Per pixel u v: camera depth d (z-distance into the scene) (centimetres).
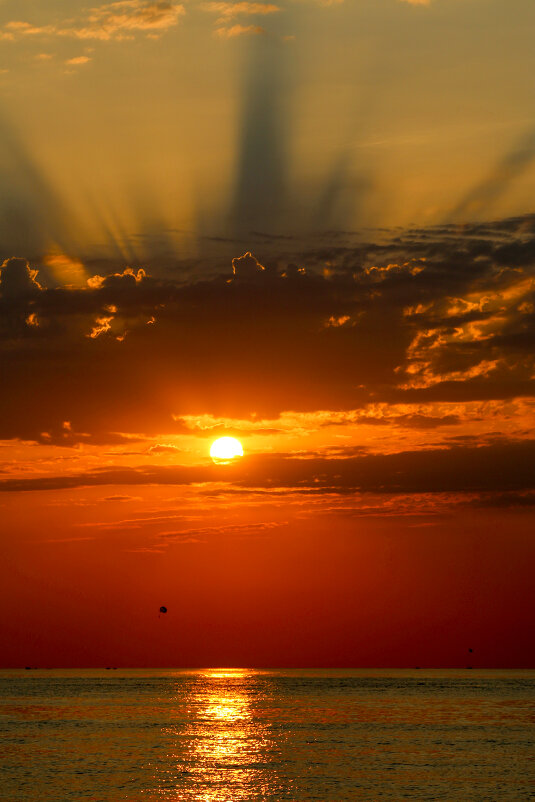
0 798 5747
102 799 5697
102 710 13225
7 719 11506
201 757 7588
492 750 8106
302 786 6159
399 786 6169
